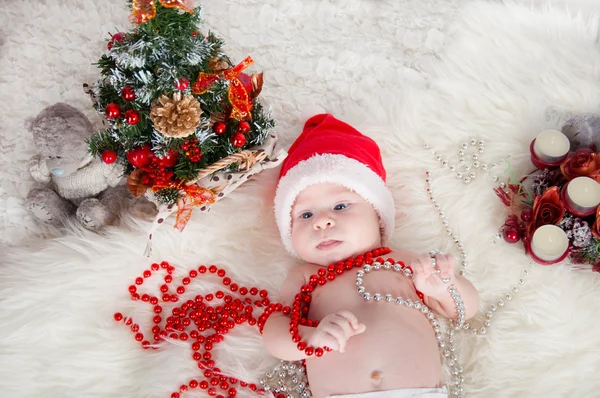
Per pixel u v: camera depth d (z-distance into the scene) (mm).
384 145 1849
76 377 1574
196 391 1544
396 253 1633
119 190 1777
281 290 1650
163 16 1341
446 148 1846
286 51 2092
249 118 1618
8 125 1960
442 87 1913
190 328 1670
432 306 1595
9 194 1872
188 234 1730
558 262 1650
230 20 2115
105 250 1699
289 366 1579
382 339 1444
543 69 1895
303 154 1648
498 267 1690
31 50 2051
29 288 1647
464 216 1757
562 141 1697
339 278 1584
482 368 1577
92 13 2092
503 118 1851
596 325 1596
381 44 2098
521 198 1733
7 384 1557
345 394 1422
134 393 1561
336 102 2018
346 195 1595
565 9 2061
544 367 1567
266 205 1784
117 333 1626
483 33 1976
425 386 1421
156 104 1447
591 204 1597
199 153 1524
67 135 1568
